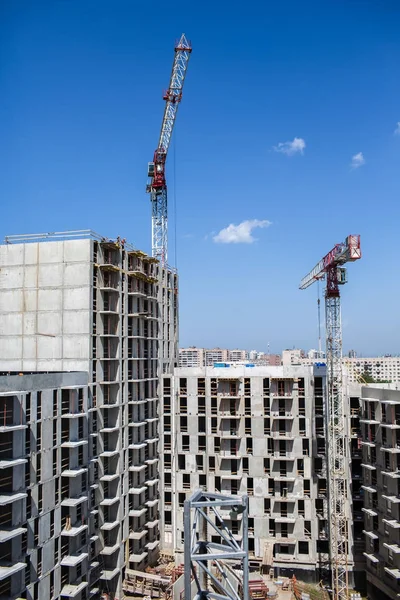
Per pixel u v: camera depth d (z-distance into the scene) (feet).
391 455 228.43
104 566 246.88
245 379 293.02
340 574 263.29
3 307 248.93
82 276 237.45
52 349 239.71
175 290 360.89
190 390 301.02
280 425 286.05
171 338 342.85
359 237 256.73
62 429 212.64
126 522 257.96
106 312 245.04
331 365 276.41
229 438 287.48
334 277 283.79
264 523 279.08
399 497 222.89
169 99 378.53
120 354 258.37
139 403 274.98
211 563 262.06
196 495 160.56
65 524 209.15
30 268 246.47
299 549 277.44
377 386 268.00
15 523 175.63
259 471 283.79
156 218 402.52
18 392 180.75
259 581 247.50
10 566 169.37
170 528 300.61
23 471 180.65
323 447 286.05
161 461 304.30
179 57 361.71
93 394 239.30
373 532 248.32
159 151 404.16
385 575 239.91
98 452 241.14
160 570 270.05
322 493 281.13
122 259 265.75
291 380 284.00
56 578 199.62
